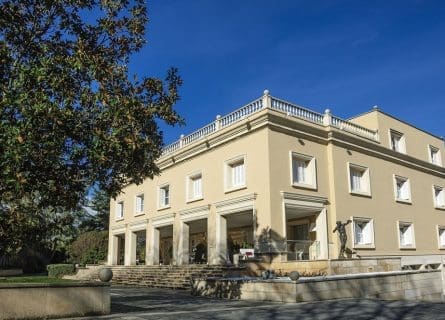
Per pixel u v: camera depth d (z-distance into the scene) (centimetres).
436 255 3064
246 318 1062
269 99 2248
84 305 1095
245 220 2681
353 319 1052
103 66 1035
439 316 1087
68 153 1034
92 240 4025
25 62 1076
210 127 2642
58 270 3131
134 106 1032
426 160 3266
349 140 2566
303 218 2452
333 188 2397
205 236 3331
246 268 2069
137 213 3341
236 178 2428
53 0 1100
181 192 2833
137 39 1212
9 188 919
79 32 1162
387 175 2825
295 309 1226
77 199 1115
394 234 2748
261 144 2217
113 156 1049
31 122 895
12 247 991
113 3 1165
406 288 1853
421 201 3092
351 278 1599
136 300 1562
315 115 2483
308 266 1897
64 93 965
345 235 2261
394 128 3009
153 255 3066
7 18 1063
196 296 1725
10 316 986
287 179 2219
